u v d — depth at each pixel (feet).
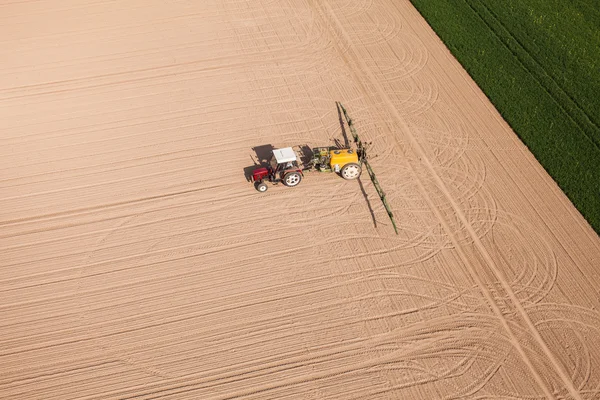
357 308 54.54
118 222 61.52
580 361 50.96
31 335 51.47
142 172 66.90
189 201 63.98
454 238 61.21
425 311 54.54
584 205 64.44
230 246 59.57
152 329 52.24
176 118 73.87
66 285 55.52
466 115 76.07
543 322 53.83
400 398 47.93
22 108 74.13
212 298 54.85
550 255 59.67
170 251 58.90
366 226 62.13
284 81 80.38
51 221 61.31
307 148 70.44
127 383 48.44
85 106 74.84
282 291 55.67
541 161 69.56
